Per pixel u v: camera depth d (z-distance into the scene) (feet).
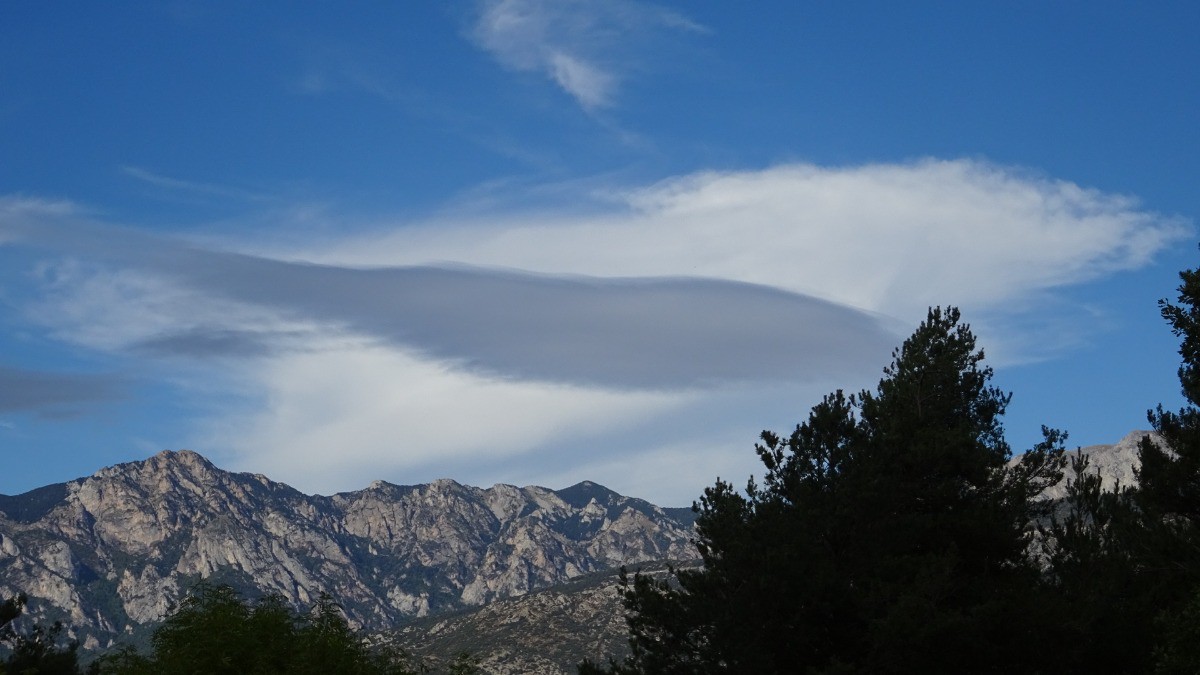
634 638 139.95
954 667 123.34
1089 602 126.21
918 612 118.93
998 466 142.10
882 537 132.77
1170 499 139.03
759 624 127.75
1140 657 124.98
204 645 111.14
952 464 138.31
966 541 135.23
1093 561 133.49
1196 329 123.13
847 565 133.39
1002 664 124.47
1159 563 130.82
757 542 129.29
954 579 129.29
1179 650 109.81
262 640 115.03
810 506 138.00
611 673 140.05
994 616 120.98
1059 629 122.42
